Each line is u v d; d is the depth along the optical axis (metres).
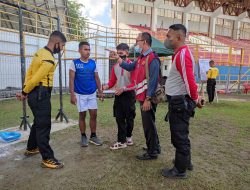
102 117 6.67
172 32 3.03
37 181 3.11
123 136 4.27
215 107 9.39
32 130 3.78
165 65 16.14
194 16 31.64
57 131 5.23
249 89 16.55
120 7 26.89
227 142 4.77
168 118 3.20
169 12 29.78
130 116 4.28
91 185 3.01
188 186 3.01
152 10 27.80
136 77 3.68
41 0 14.91
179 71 2.97
